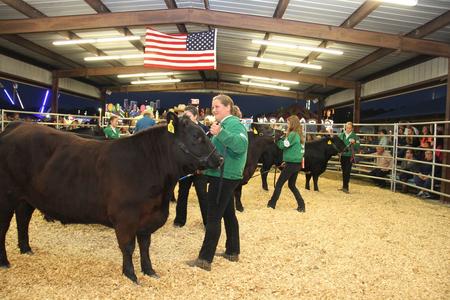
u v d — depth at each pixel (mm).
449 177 8266
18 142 3420
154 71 15500
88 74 15195
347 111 19203
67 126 11773
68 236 4605
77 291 3113
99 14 9000
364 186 10586
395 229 5660
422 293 3414
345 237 5105
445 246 4871
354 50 11273
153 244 4465
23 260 3736
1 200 3439
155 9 9320
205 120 7035
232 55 14055
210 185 3676
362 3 7777
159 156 3279
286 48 12086
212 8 9391
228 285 3377
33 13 9109
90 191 3229
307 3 8023
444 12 7750
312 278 3643
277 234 5098
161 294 3150
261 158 8961
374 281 3643
